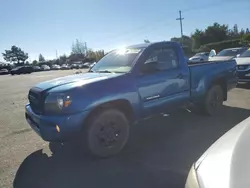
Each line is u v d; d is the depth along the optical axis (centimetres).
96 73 439
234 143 182
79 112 339
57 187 309
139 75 412
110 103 377
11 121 646
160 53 460
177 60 482
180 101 484
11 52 9456
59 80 405
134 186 300
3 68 5478
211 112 570
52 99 344
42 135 351
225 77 587
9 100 1050
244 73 909
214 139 436
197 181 160
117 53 494
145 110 420
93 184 311
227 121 536
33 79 2386
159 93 438
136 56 431
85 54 8062
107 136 375
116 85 378
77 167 359
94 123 360
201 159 188
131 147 420
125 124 393
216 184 146
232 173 146
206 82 538
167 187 293
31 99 400
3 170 359
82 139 362
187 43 5419
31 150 432
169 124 538
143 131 499
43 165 371
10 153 421
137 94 402
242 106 663
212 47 4006
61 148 434
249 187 130
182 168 337
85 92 347
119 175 329
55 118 336
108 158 381
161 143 431
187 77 493
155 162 360
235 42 3806
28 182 324
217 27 5775
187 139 443
